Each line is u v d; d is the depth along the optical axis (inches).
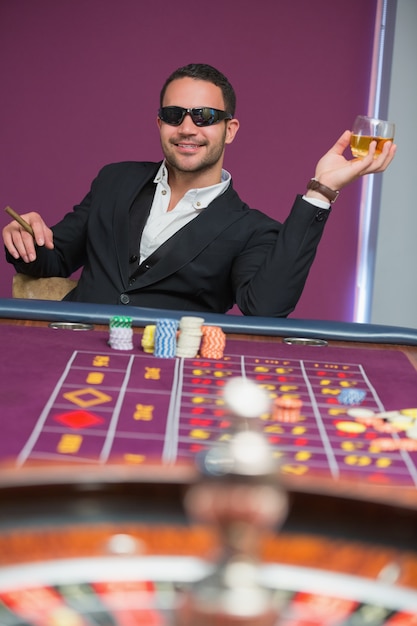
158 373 81.5
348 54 261.4
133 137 264.1
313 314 268.1
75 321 102.3
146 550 34.0
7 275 264.2
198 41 261.9
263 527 24.9
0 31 261.4
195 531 35.3
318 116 263.1
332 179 119.6
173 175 133.0
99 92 263.1
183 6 261.0
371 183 263.7
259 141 263.7
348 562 33.9
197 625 24.9
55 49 261.7
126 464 55.3
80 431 61.9
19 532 34.6
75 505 36.1
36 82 262.8
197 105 128.7
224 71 262.4
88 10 261.0
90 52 261.9
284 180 265.0
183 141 129.3
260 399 26.6
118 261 132.0
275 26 261.0
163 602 31.4
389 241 253.3
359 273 267.7
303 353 95.2
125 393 73.4
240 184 265.0
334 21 260.5
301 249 120.5
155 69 262.7
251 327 102.7
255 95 263.0
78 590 31.9
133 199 133.9
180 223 131.6
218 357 90.0
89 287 133.4
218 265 130.2
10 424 62.4
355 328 103.5
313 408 72.6
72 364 82.7
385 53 255.6
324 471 57.0
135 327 102.4
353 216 265.6
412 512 35.6
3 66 262.4
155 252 129.9
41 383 74.7
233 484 24.4
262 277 121.5
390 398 78.2
